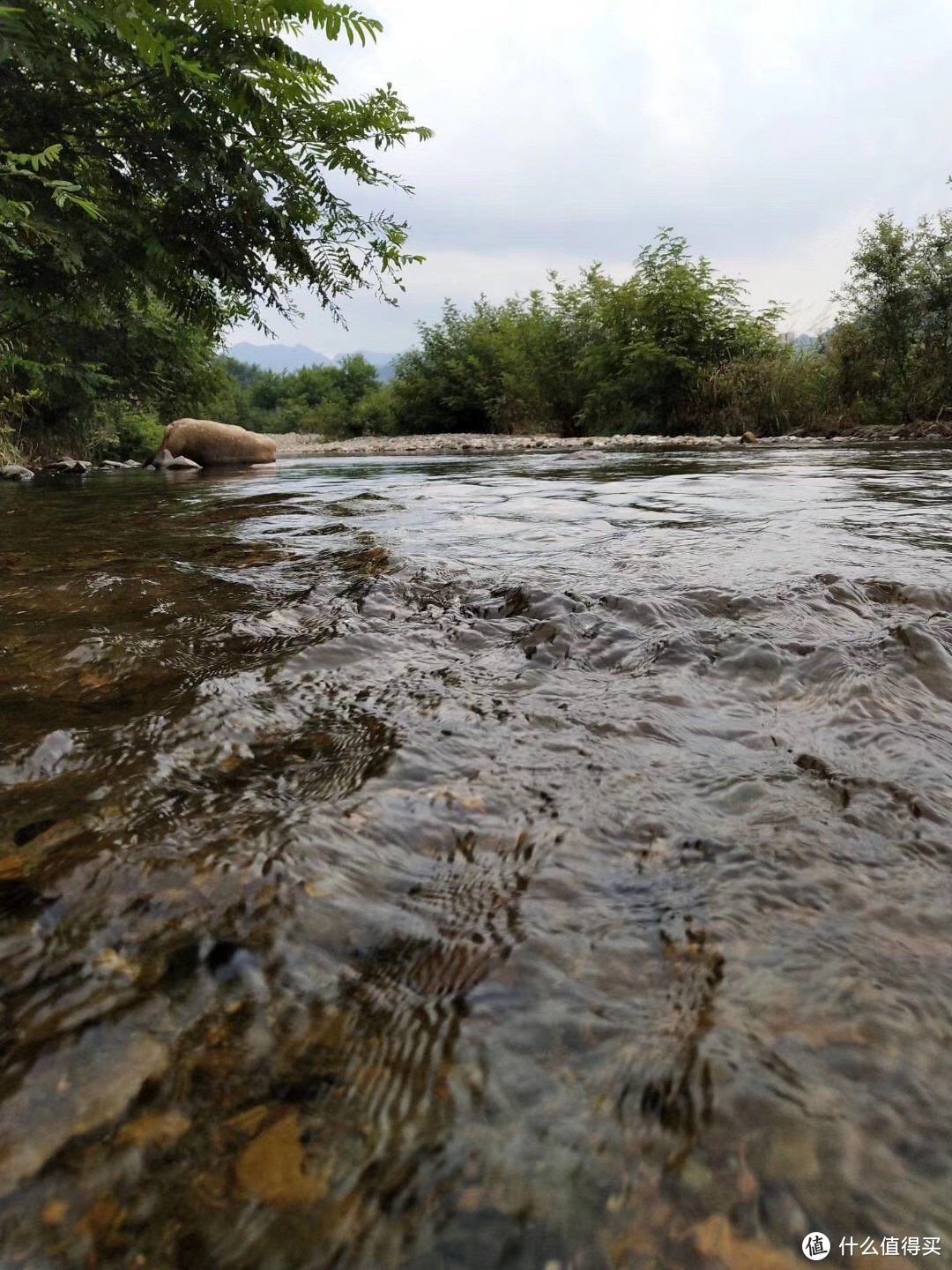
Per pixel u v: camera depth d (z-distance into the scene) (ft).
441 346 95.14
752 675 5.34
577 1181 1.82
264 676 5.31
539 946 2.65
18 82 16.98
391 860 3.16
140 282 21.31
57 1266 1.60
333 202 21.79
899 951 2.62
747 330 60.08
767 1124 1.97
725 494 16.71
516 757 4.11
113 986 2.39
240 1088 2.04
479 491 19.44
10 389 34.71
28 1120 1.92
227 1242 1.66
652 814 3.53
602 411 65.10
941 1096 2.05
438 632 6.38
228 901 2.84
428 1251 1.66
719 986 2.46
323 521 13.75
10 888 2.88
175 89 17.81
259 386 208.23
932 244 46.80
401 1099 2.02
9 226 16.34
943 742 4.32
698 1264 1.64
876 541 10.05
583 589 7.42
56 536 12.69
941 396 48.55
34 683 5.26
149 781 3.78
